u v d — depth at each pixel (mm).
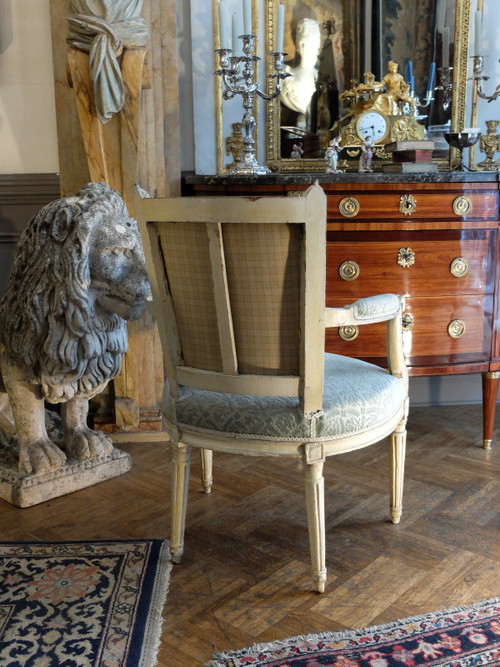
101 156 2518
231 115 3104
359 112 3107
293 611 1692
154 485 2438
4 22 2832
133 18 2404
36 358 2146
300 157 3125
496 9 3189
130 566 1890
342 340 2660
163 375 2842
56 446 2381
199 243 1544
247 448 1680
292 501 2309
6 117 2922
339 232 2566
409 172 2627
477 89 3104
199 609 1706
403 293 2627
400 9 3074
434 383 3377
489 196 2605
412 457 2705
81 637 1583
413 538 2053
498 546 2006
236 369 1646
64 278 2037
